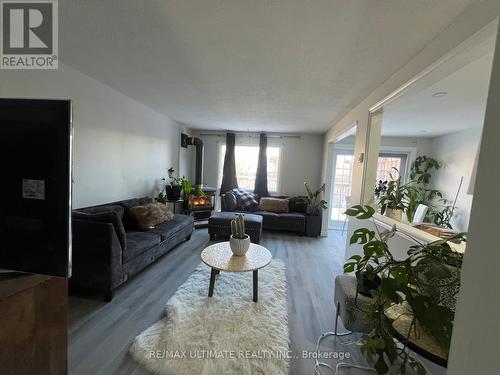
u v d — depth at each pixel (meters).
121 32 1.70
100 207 2.72
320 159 5.58
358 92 2.62
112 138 3.08
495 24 1.09
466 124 3.70
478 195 0.58
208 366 1.48
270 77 2.38
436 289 1.00
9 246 0.82
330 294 2.47
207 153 5.90
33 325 0.79
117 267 2.19
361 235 1.30
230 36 1.69
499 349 0.49
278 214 4.82
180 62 2.15
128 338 1.70
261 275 2.76
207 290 2.36
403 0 1.25
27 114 0.76
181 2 1.36
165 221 3.50
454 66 1.48
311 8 1.36
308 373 1.50
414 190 2.27
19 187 0.79
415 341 1.03
